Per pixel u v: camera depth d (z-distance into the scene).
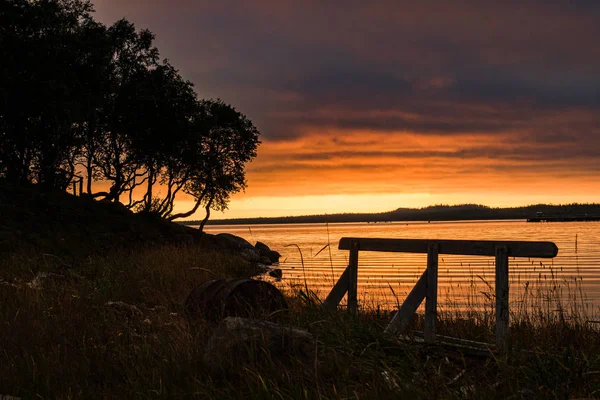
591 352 5.41
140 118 41.59
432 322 6.12
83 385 5.07
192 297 8.32
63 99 34.81
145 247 29.45
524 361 4.70
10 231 24.97
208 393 4.38
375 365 4.66
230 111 46.91
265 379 4.54
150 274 13.87
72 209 34.03
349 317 6.06
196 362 5.22
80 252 27.06
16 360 5.61
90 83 37.91
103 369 5.51
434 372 4.45
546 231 127.25
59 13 37.19
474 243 6.00
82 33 38.12
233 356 5.14
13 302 8.16
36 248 23.44
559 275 24.91
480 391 4.11
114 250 28.64
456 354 5.60
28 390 4.84
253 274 26.11
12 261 15.50
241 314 7.78
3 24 33.88
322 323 5.73
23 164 37.78
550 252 5.46
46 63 34.88
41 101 34.16
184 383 4.81
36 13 34.78
